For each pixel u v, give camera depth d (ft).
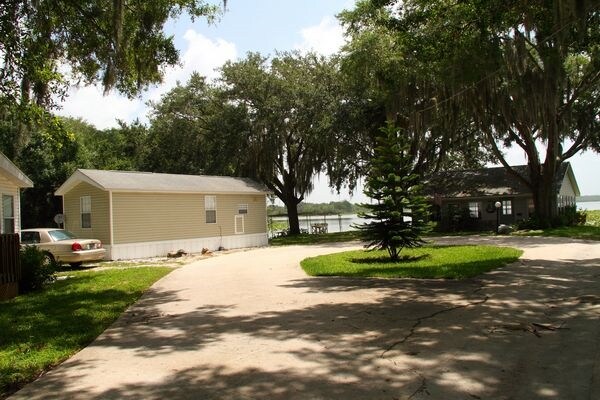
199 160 119.34
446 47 41.75
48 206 105.29
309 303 28.02
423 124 83.15
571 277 34.40
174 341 20.71
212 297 31.55
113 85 41.57
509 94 72.02
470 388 14.07
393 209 49.29
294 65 109.09
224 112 109.29
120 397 14.28
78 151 107.76
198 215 78.48
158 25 41.16
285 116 107.34
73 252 54.34
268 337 20.63
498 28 40.81
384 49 75.36
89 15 39.22
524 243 65.46
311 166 117.39
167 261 62.34
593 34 41.19
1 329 23.70
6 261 34.47
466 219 111.55
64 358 18.81
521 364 16.11
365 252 58.54
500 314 23.41
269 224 159.94
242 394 14.19
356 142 105.29
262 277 40.57
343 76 96.53
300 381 15.10
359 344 18.98
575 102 96.17
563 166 121.90
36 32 37.91
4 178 48.16
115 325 24.58
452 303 26.48
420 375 15.24
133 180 71.36
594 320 21.83
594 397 13.30
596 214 143.33
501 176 113.19
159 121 120.16
